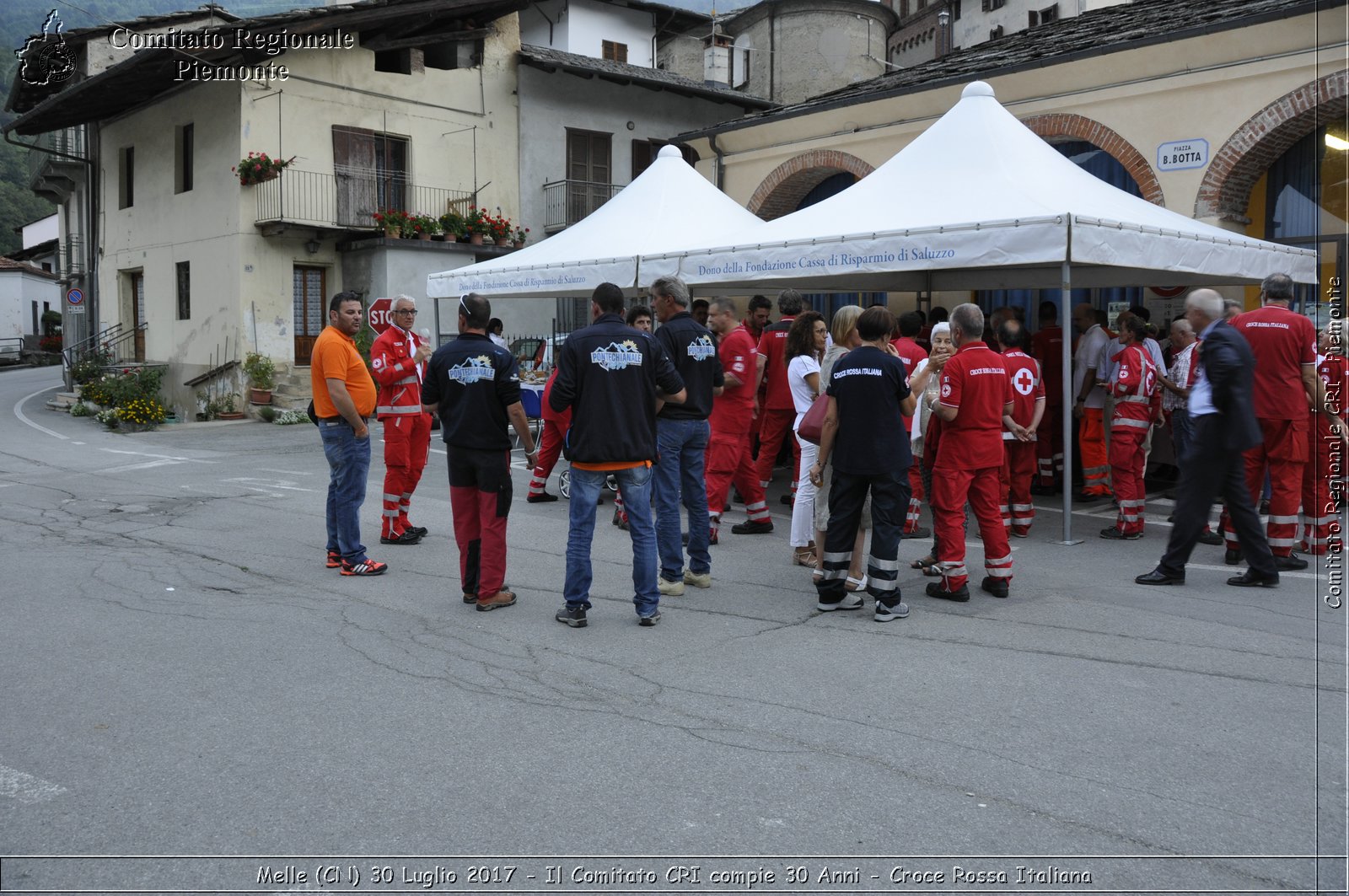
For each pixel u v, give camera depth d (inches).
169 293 952.9
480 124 976.9
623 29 1238.3
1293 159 460.4
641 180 502.9
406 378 326.6
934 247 336.2
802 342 293.4
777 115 646.5
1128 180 522.0
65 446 660.1
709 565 277.0
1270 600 259.0
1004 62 550.0
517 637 228.4
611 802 148.0
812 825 141.1
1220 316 265.3
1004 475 340.2
